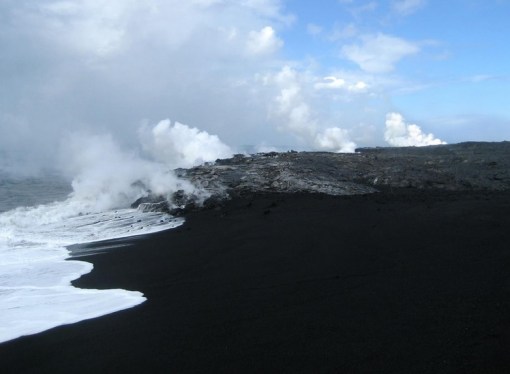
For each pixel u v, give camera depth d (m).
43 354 7.64
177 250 14.60
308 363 6.89
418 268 11.30
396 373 6.52
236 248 14.30
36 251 15.51
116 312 9.39
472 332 7.63
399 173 26.39
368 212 18.06
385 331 7.82
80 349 7.75
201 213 20.58
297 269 11.80
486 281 10.07
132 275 12.20
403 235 14.48
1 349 7.85
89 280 11.93
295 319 8.55
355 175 26.22
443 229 14.88
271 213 19.09
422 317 8.31
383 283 10.33
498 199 19.73
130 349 7.66
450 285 9.92
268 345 7.54
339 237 14.68
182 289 10.81
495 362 6.69
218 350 7.45
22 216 21.89
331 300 9.46
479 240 13.48
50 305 9.98
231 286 10.77
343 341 7.54
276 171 26.06
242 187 23.70
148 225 19.33
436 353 7.00
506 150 37.03
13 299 10.43
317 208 19.36
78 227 19.52
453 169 27.66
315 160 29.64
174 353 7.44
